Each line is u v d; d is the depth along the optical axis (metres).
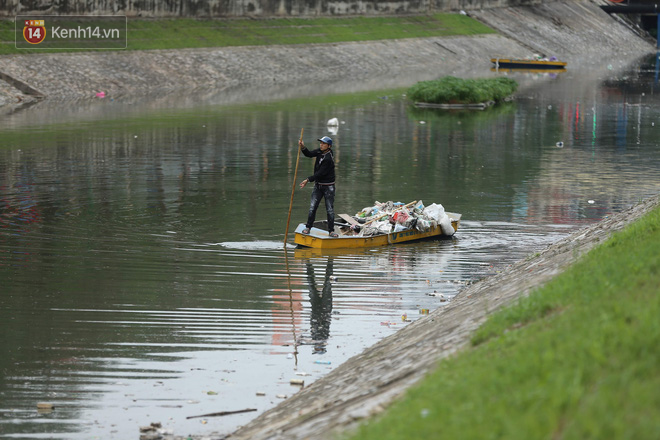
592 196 30.67
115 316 16.62
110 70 75.69
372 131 50.75
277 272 20.31
